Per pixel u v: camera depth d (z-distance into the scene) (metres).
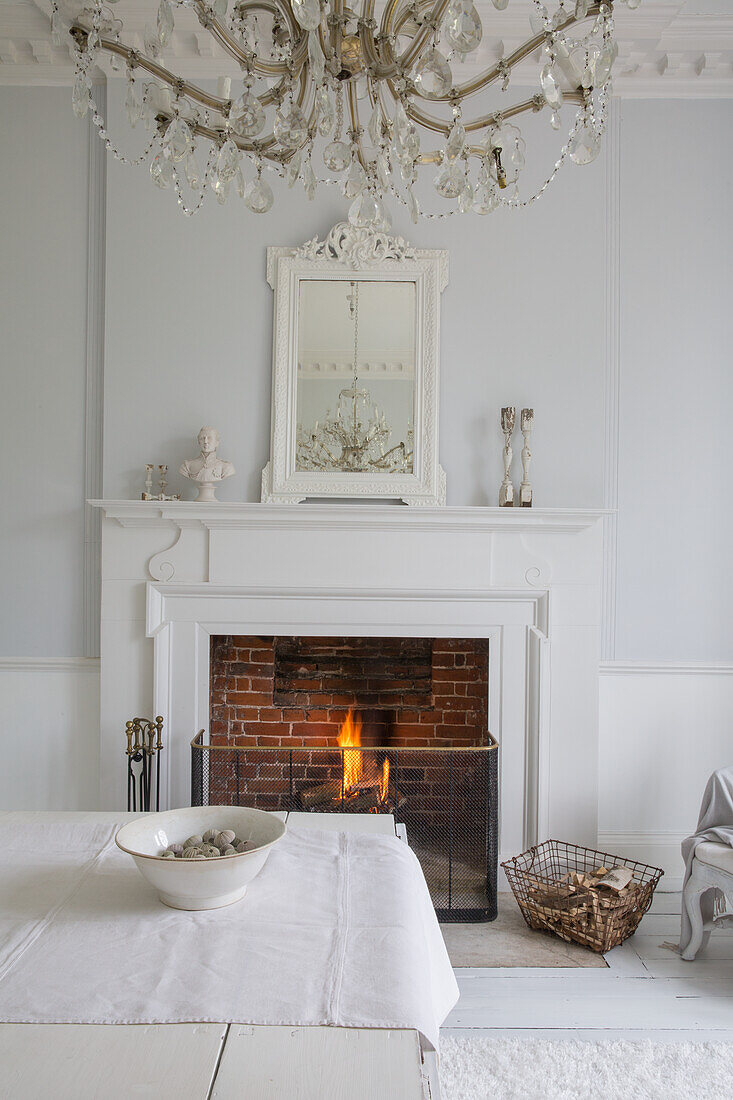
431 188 3.46
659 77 3.48
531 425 3.35
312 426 3.40
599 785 3.48
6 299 3.48
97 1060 0.91
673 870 3.46
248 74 1.39
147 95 1.50
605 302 3.50
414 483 3.38
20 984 1.06
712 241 3.51
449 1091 2.04
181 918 1.27
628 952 2.82
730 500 3.51
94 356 3.49
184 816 1.49
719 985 2.61
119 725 3.35
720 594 3.51
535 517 3.28
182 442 3.43
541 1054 2.21
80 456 3.49
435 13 1.26
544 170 3.46
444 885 3.08
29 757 3.49
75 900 1.34
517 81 3.47
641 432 3.50
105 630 3.35
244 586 3.32
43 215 3.49
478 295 3.45
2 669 3.49
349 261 3.40
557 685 3.36
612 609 3.49
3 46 3.36
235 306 3.44
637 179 3.51
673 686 3.49
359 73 1.42
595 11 1.26
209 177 1.54
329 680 3.64
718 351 3.51
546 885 2.96
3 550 3.48
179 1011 1.00
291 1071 0.89
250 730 3.61
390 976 1.10
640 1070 2.14
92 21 1.35
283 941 1.19
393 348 3.41
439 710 3.59
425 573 3.33
